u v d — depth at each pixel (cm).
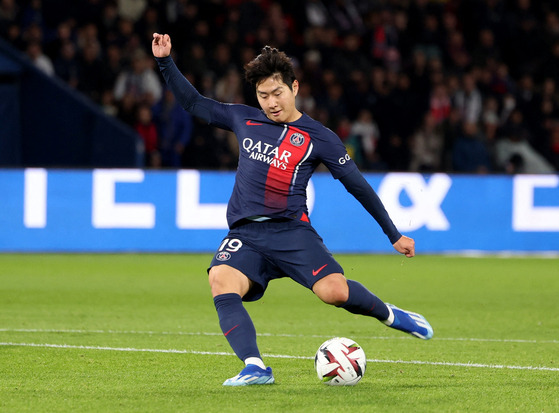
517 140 6388
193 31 6219
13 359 2028
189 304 3178
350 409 1512
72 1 6075
